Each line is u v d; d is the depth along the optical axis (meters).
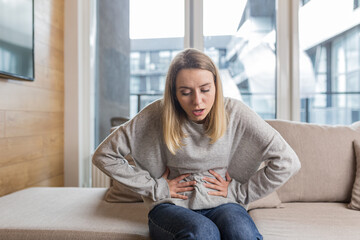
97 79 2.76
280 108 2.62
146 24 2.74
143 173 1.20
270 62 2.66
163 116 1.16
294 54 2.59
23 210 1.38
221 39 2.69
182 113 1.19
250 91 2.68
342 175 1.57
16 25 1.80
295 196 1.57
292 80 2.60
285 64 2.61
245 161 1.26
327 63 2.61
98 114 2.75
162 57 2.73
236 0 2.68
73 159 2.54
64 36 2.55
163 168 1.27
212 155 1.18
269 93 2.67
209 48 2.70
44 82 2.23
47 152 2.28
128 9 2.75
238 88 2.68
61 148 2.51
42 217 1.29
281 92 2.61
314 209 1.44
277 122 1.71
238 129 1.21
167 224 1.02
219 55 2.69
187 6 2.69
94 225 1.21
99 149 1.18
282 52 2.61
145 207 1.49
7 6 1.72
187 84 1.06
